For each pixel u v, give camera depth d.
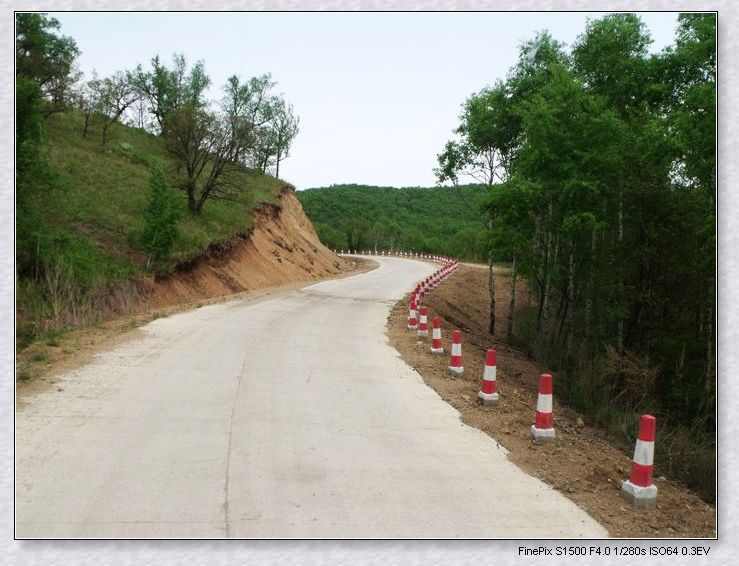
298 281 33.12
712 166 13.95
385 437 7.11
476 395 9.61
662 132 14.90
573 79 17.95
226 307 19.19
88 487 5.18
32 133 16.06
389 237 88.44
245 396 8.48
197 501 5.04
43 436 6.34
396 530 4.80
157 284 20.25
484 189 23.23
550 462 6.81
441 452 6.73
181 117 28.08
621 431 12.12
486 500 5.49
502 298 36.38
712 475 11.22
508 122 21.73
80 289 15.77
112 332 12.85
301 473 5.79
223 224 28.97
